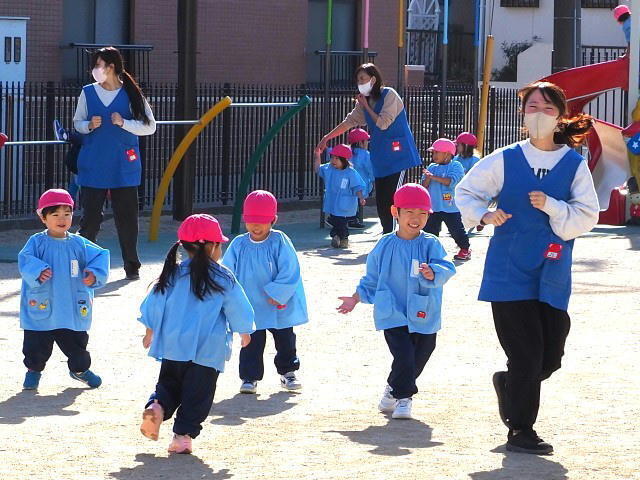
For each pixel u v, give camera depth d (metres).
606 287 14.75
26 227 18.83
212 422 8.47
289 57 30.73
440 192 17.17
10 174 18.72
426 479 6.88
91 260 9.60
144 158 20.92
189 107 20.27
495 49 43.88
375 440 7.93
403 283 8.93
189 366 7.61
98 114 14.64
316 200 23.62
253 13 29.81
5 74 20.16
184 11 20.11
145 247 17.84
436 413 8.79
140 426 8.06
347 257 17.33
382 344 11.46
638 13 21.53
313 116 23.64
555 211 7.36
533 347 7.52
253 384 9.50
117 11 27.50
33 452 7.46
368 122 17.31
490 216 7.44
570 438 7.96
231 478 6.90
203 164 22.36
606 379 9.93
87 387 9.59
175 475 6.96
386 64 33.22
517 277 7.48
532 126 7.48
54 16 25.92
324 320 12.55
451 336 11.84
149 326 7.71
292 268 9.57
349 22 32.56
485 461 7.35
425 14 43.38
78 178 15.08
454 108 25.31
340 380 10.00
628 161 21.38
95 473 6.98
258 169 23.23
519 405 7.58
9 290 13.80
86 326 9.55
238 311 7.68
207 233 7.63
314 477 6.90
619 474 7.05
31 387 9.48
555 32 29.77
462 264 16.77
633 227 21.02
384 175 17.36
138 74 27.66
